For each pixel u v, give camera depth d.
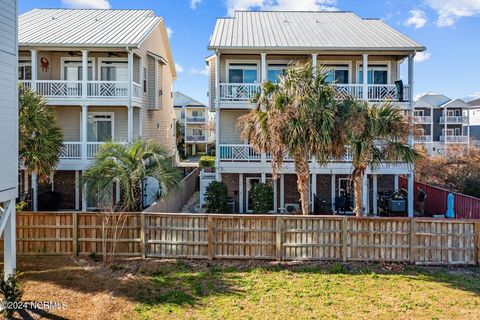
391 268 9.23
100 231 10.04
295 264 9.49
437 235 9.47
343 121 10.27
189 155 52.84
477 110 49.91
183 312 6.82
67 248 10.09
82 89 16.47
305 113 10.03
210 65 20.03
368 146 10.17
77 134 18.08
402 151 10.52
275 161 10.89
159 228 9.93
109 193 11.79
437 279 8.55
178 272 8.95
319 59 17.62
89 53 17.97
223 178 17.17
